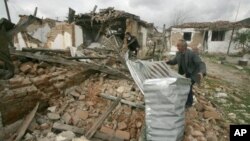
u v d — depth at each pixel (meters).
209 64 14.20
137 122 3.75
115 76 5.41
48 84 3.88
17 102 3.11
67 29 13.02
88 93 4.47
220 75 10.46
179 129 2.85
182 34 21.86
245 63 14.38
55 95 4.05
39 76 3.90
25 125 3.17
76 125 3.58
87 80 5.08
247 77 10.41
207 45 21.05
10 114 3.00
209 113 4.57
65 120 3.61
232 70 12.20
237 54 19.05
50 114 3.60
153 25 20.38
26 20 3.20
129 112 4.02
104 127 3.54
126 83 5.17
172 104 2.77
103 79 5.22
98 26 14.11
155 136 2.85
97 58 6.52
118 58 7.20
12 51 4.28
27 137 3.06
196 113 4.47
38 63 4.58
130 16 13.12
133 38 12.70
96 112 3.94
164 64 4.23
